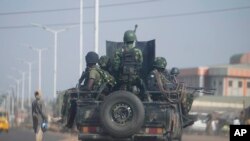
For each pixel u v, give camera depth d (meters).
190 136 117.56
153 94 39.69
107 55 43.62
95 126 38.50
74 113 40.34
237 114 144.25
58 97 42.66
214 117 135.88
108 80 40.22
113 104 36.84
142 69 42.88
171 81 45.38
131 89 40.00
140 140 38.00
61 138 103.50
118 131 36.69
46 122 54.41
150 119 37.72
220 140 100.88
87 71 41.03
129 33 40.16
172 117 38.12
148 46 43.09
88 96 39.84
